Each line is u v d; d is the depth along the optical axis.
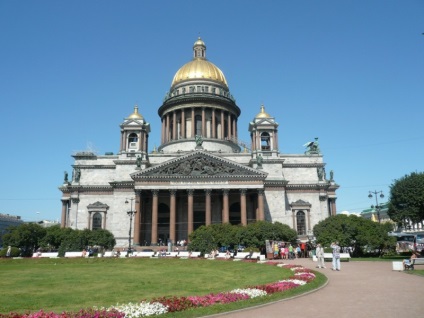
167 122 141.75
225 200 101.50
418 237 101.56
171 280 40.69
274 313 20.94
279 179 112.44
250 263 56.81
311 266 50.03
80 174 117.25
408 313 20.19
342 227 79.62
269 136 120.69
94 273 50.56
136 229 100.25
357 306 22.41
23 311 23.83
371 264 51.75
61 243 92.50
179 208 112.69
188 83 143.75
